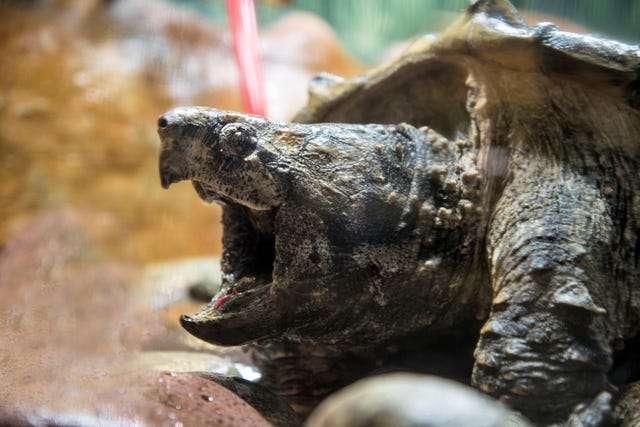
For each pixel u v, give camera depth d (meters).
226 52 1.67
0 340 0.57
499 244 0.57
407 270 0.57
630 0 0.85
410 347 0.60
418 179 0.58
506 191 0.59
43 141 1.51
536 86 0.59
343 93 0.68
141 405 0.47
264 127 0.57
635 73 0.56
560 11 0.86
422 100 0.66
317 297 0.56
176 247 1.47
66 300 0.82
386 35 1.21
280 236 0.56
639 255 0.57
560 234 0.55
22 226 1.34
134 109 1.59
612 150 0.58
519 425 0.48
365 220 0.56
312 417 0.47
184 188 1.56
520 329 0.53
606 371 0.52
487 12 0.61
